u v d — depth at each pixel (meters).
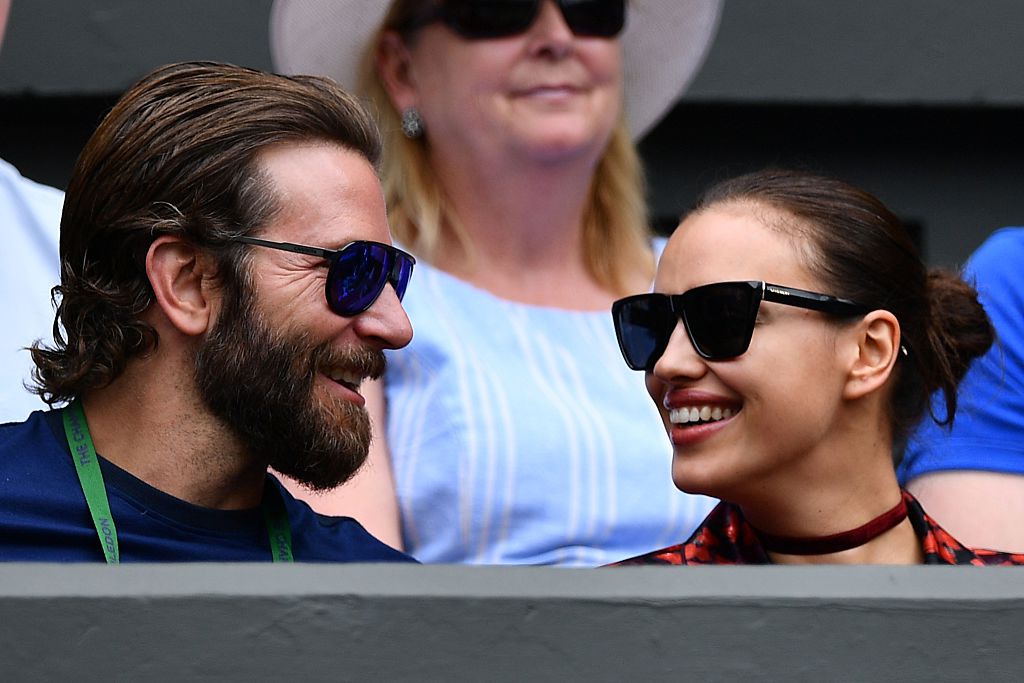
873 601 6.02
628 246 12.17
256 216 8.41
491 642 5.93
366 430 8.59
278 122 8.59
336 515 10.04
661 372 8.45
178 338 8.38
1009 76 14.70
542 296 11.71
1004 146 15.05
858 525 8.62
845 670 5.98
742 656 5.99
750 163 14.97
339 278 8.41
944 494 10.25
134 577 5.92
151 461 8.34
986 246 11.38
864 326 8.50
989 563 8.69
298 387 8.33
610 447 10.58
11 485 8.07
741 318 8.32
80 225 8.52
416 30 11.76
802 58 14.63
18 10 14.01
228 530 8.43
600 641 5.96
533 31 11.44
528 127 11.41
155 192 8.38
